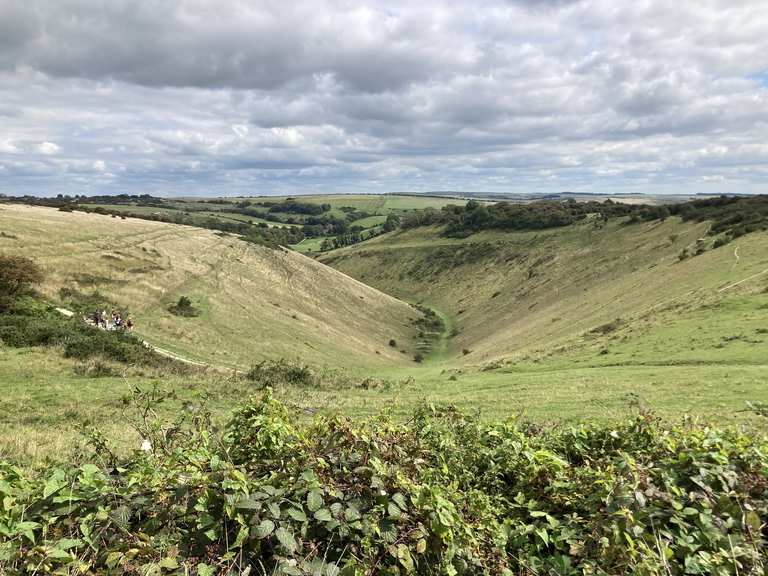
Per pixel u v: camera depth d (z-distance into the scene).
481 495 4.32
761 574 3.21
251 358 43.12
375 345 71.06
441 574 3.33
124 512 3.12
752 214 65.88
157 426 4.79
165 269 58.62
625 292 57.34
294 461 3.84
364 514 3.35
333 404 18.77
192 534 3.17
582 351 34.59
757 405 5.93
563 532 3.81
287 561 2.87
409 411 16.45
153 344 37.28
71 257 49.97
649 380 21.88
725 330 29.62
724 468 4.29
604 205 136.50
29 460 9.18
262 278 74.25
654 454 5.10
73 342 27.03
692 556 3.46
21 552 2.80
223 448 4.13
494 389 23.52
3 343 25.77
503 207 152.38
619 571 3.40
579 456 5.66
